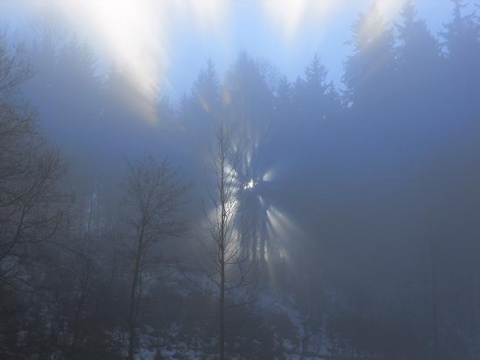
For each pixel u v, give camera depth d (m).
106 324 17.05
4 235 14.05
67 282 17.25
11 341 14.54
